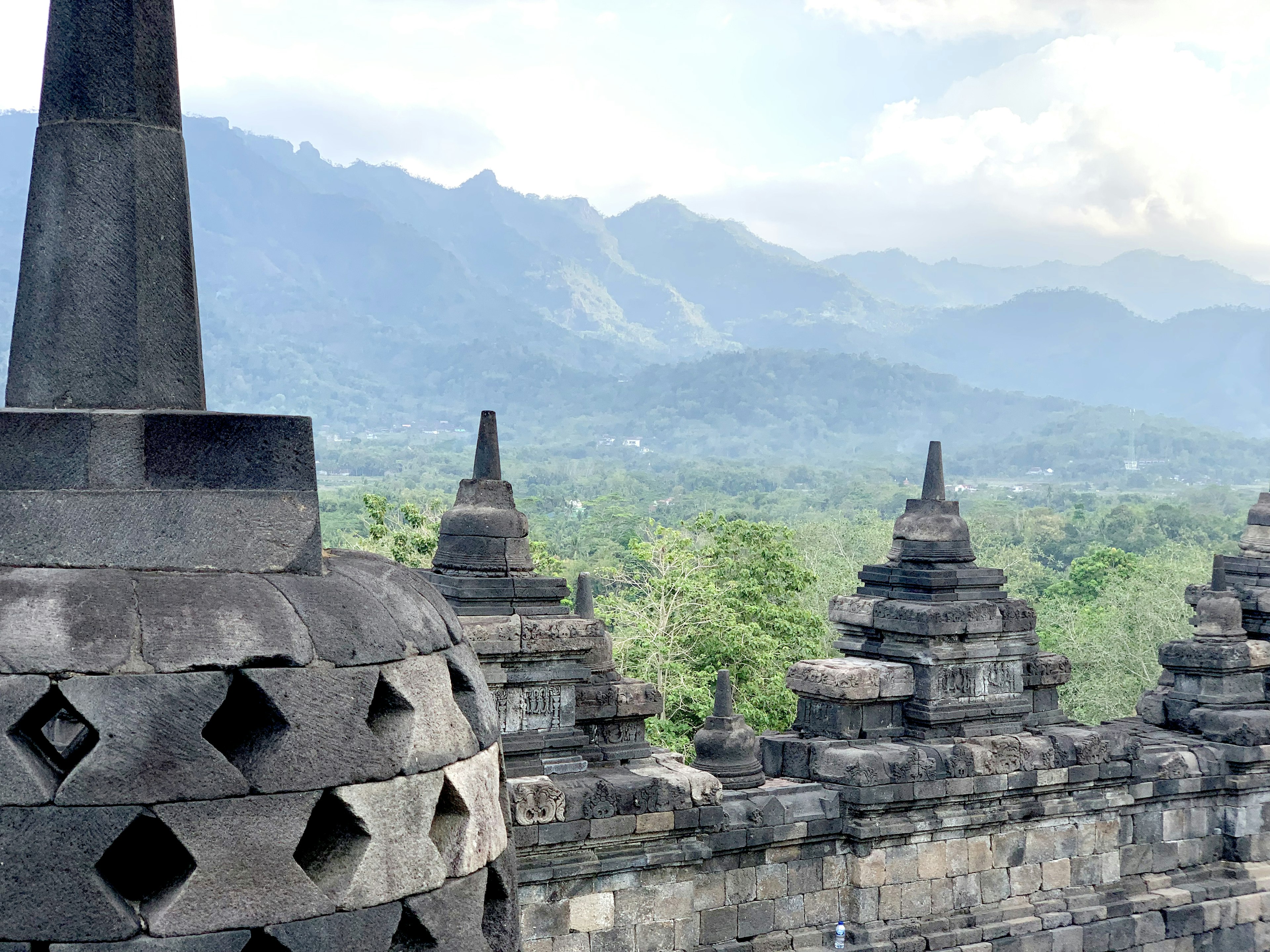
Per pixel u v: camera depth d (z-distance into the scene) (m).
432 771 4.86
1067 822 19.06
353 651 4.69
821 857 16.94
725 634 36.22
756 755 17.16
